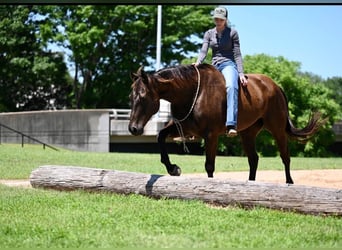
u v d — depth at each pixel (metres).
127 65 51.34
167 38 48.38
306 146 39.09
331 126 40.25
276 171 19.08
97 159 23.00
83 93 53.38
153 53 52.31
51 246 6.44
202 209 8.59
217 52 10.59
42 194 10.28
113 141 37.75
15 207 8.85
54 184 11.02
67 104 57.59
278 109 11.48
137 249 6.29
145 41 51.53
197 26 49.22
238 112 10.45
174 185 9.59
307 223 7.84
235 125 10.00
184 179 9.60
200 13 50.16
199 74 9.88
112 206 8.84
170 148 39.25
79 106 53.69
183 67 9.86
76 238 6.73
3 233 7.05
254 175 11.70
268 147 39.12
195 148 39.66
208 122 9.86
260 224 7.71
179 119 9.91
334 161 26.38
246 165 21.72
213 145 9.96
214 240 6.69
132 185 10.05
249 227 7.50
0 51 51.31
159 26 37.91
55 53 52.50
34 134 38.38
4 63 52.16
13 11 49.81
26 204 9.12
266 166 21.33
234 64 10.49
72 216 8.02
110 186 10.30
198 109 9.75
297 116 39.19
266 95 11.18
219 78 10.12
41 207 8.84
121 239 6.70
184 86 9.66
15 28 49.47
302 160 26.95
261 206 8.88
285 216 8.27
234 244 6.52
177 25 49.38
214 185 9.28
